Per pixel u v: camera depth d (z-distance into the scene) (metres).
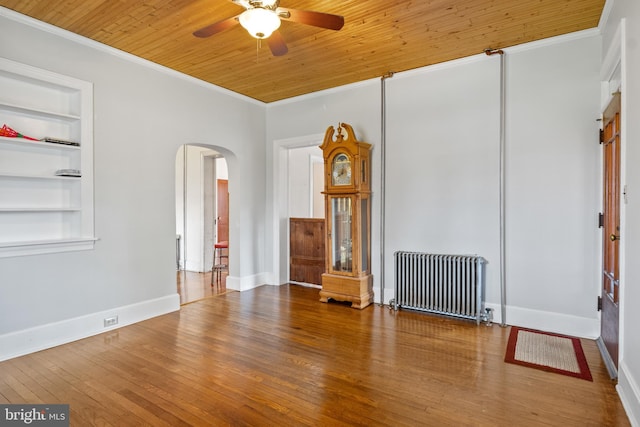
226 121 4.79
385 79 4.34
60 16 2.94
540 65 3.46
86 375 2.57
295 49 3.60
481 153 3.77
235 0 2.26
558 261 3.41
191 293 4.91
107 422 2.02
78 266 3.29
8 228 3.01
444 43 3.49
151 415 2.09
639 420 1.91
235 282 5.10
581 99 3.29
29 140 2.96
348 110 4.65
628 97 2.26
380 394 2.32
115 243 3.57
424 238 4.12
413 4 2.79
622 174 2.34
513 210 3.62
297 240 5.48
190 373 2.60
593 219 3.25
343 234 4.39
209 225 6.55
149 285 3.88
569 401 2.23
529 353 2.94
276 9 2.31
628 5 2.27
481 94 3.76
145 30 3.19
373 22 3.07
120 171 3.61
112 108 3.54
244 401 2.24
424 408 2.16
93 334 3.38
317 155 6.96
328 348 3.05
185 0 2.72
